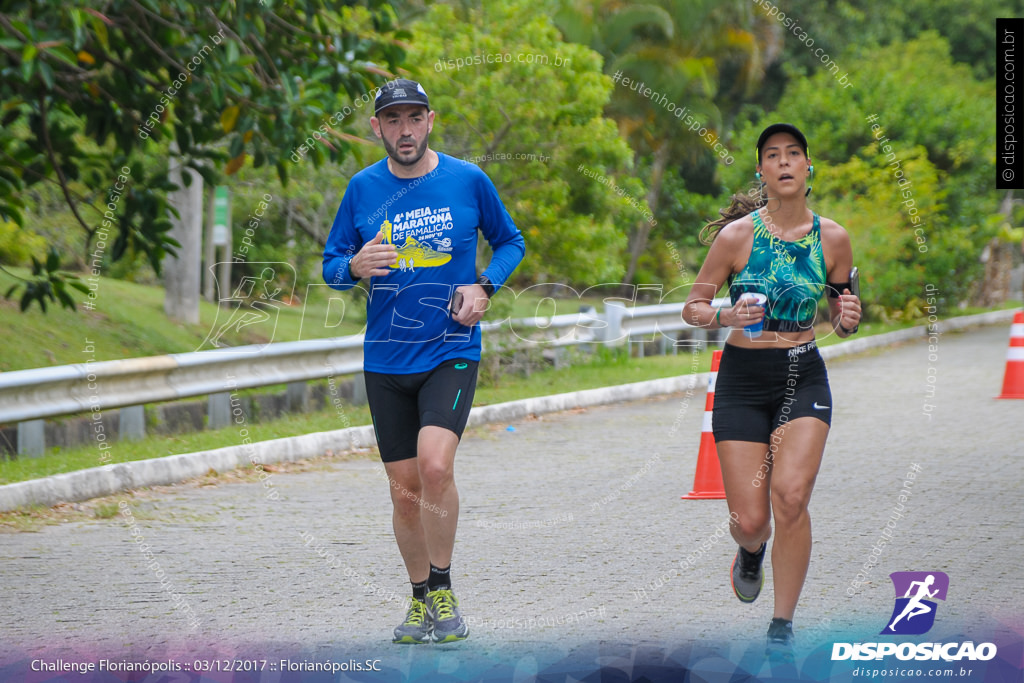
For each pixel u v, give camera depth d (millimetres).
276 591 12469
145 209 22016
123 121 22047
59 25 18188
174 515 16281
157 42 20688
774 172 10133
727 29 61031
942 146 50531
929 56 71688
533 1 31766
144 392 20719
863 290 43719
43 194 31125
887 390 29266
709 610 11641
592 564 13562
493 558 13906
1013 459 19797
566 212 31938
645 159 58906
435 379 10516
